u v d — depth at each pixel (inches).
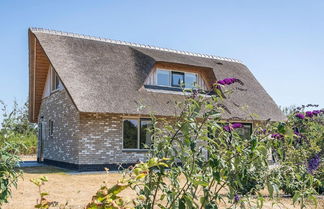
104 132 592.7
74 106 583.5
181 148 136.7
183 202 128.8
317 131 238.1
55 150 687.1
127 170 119.0
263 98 788.6
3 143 193.0
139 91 630.5
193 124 133.3
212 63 809.5
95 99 556.1
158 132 154.5
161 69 701.9
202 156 137.9
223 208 244.1
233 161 137.0
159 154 136.8
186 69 724.0
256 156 139.3
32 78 762.2
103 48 690.8
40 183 114.2
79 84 571.2
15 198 315.6
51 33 668.7
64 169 604.4
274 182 162.2
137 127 624.1
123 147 609.6
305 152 213.0
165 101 633.0
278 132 143.6
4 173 180.4
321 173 257.0
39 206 113.7
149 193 132.5
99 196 93.9
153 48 786.8
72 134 605.6
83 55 644.7
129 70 659.4
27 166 671.1
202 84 748.6
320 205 284.7
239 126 164.4
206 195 138.4
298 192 169.2
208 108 141.0
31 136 1011.3
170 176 136.7
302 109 192.1
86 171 569.6
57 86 708.7
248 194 167.0
